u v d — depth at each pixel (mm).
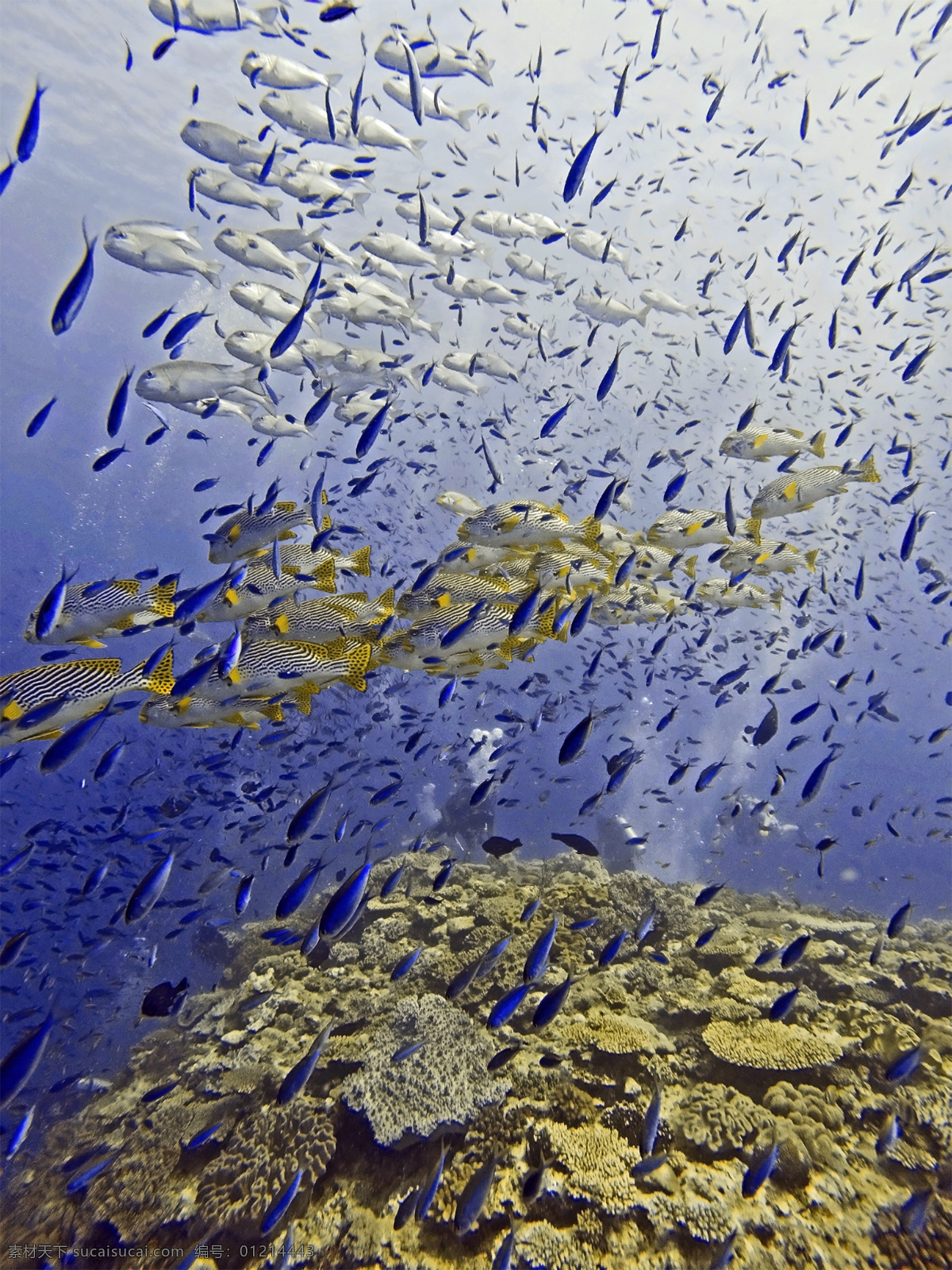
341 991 2797
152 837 3402
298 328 2135
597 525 2293
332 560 2348
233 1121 2453
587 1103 2182
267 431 3896
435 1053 2354
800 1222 1870
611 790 2252
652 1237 1877
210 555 2383
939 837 4121
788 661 3545
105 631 1940
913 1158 2014
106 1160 2518
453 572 2271
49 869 3648
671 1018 2482
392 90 3828
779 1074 2244
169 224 3451
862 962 2752
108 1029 3818
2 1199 2672
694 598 3322
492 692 5352
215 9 3398
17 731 1643
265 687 1929
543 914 2936
